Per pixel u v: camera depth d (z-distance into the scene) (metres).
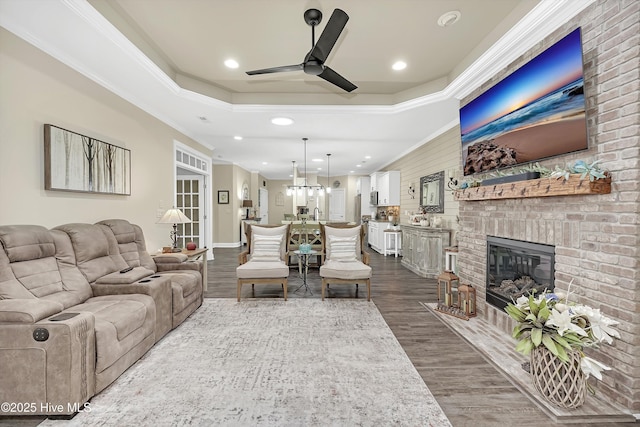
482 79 2.96
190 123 4.63
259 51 2.98
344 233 4.34
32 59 2.31
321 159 8.05
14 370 1.59
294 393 1.85
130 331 2.08
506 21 2.47
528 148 2.35
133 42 2.63
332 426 1.57
